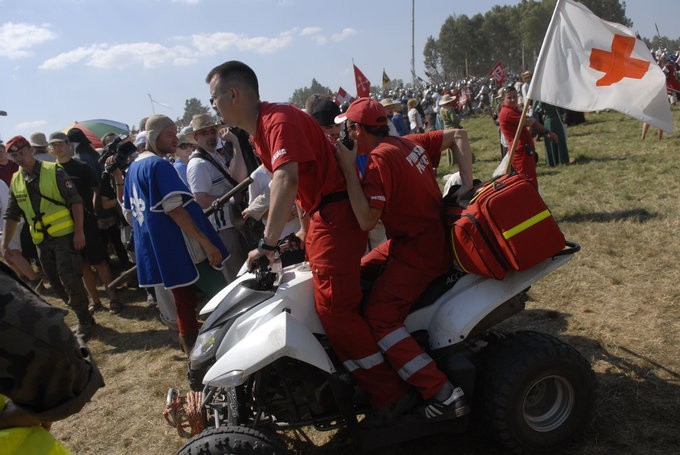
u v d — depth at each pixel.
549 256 3.02
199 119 5.55
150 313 7.10
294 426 3.27
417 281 3.16
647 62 4.43
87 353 1.78
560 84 4.62
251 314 3.09
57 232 6.25
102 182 7.73
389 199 3.05
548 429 3.27
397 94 44.72
